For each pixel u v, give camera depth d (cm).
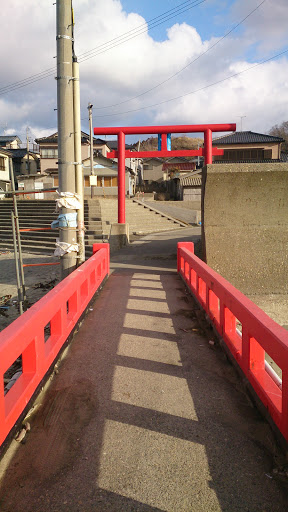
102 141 4100
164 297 622
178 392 321
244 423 276
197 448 248
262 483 217
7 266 1179
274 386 284
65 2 534
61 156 554
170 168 4822
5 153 3738
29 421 278
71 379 344
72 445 251
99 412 290
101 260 682
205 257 712
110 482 218
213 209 701
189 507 200
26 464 233
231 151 3809
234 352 358
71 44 543
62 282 418
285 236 698
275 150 3797
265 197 688
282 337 239
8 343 236
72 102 551
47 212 1903
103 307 568
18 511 198
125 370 363
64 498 206
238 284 706
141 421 279
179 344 429
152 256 1027
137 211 2011
